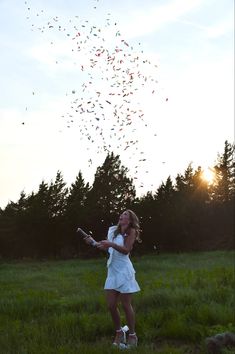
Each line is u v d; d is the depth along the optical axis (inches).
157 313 320.8
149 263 919.0
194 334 275.3
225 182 2177.7
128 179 2070.6
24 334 279.1
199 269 674.8
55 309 374.0
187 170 2090.3
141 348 243.1
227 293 384.8
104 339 280.4
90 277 647.1
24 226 2042.3
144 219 1955.0
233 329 277.9
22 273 866.8
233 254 1246.9
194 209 1946.4
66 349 235.1
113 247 264.2
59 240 2026.3
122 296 265.9
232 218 1937.7
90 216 2000.5
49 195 2059.5
